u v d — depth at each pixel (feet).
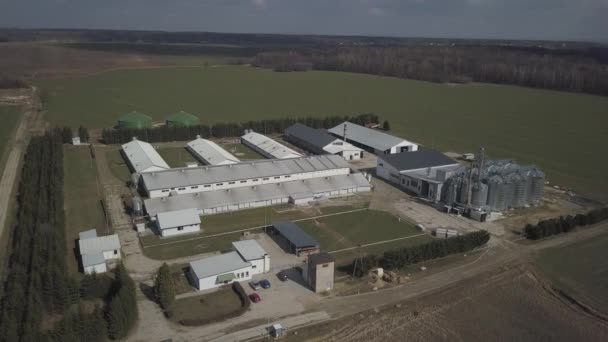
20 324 171.42
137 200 277.44
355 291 210.79
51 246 221.25
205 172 321.73
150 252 239.71
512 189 308.60
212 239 255.91
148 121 492.95
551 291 216.54
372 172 385.50
